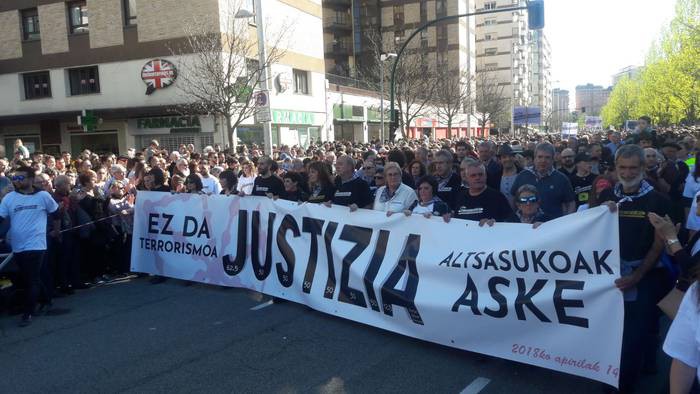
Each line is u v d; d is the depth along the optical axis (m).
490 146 8.15
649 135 10.65
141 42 24.52
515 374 4.55
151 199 8.10
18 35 27.20
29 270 6.33
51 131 27.61
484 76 57.44
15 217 6.34
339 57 57.09
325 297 6.01
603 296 3.99
